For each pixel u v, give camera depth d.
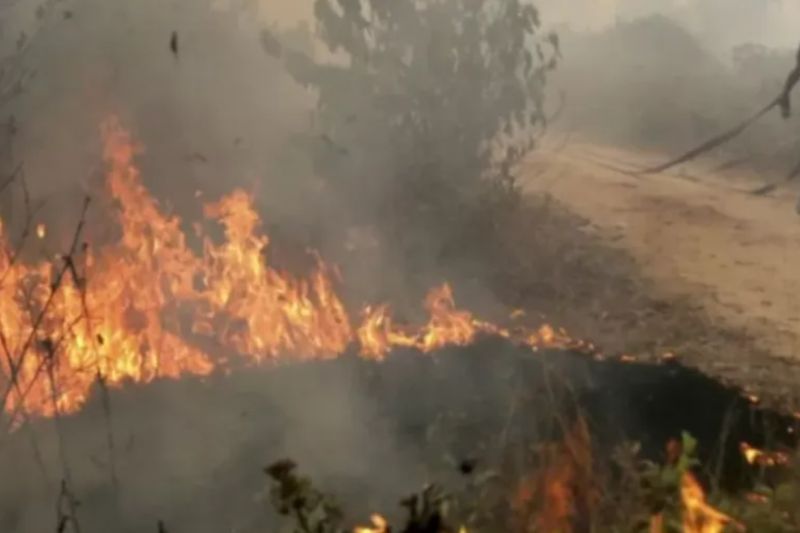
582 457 5.75
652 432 7.11
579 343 8.88
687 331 9.20
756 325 9.35
